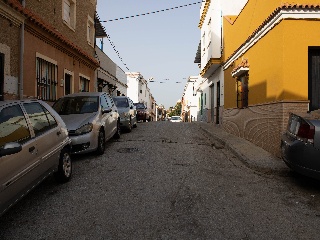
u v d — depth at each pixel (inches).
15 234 140.5
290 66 285.6
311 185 221.9
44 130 195.0
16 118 166.7
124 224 150.3
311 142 196.9
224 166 279.7
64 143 217.6
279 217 161.8
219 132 534.6
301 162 201.3
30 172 164.2
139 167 267.9
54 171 203.6
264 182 229.0
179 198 189.2
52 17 454.6
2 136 146.4
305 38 285.1
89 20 645.9
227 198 191.0
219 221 155.0
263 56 345.4
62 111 333.1
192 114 1679.4
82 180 227.3
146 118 1075.3
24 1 364.2
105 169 259.8
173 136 487.2
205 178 236.5
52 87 439.5
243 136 438.6
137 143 400.2
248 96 414.9
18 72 341.7
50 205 176.4
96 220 155.3
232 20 564.1
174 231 142.8
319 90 294.2
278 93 298.0
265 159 289.9
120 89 1052.5
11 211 167.9
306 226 150.8
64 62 485.7
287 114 284.8
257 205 179.6
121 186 212.5
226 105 566.6
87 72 619.5
